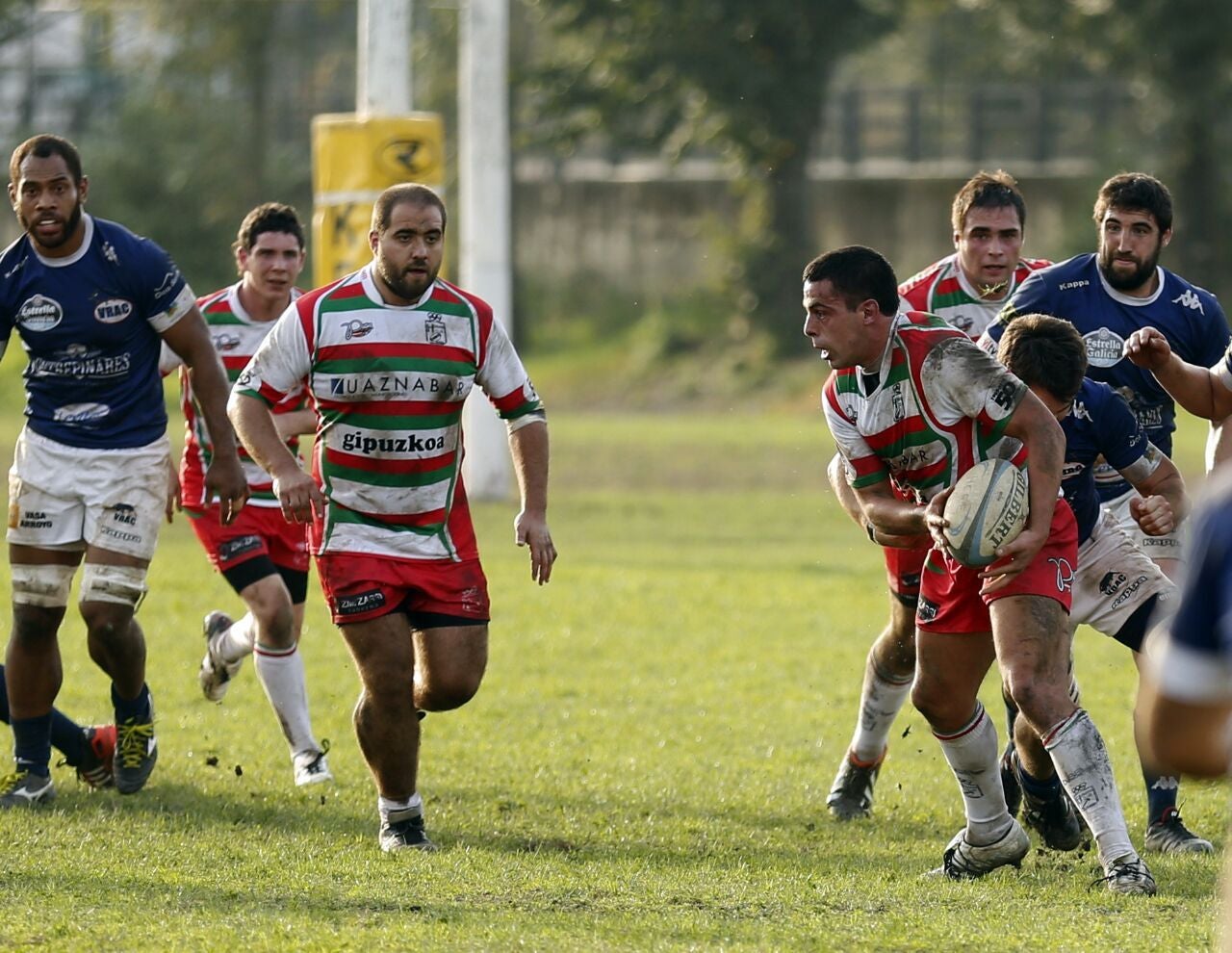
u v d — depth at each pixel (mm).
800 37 129375
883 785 28125
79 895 18953
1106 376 25406
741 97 129750
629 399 135500
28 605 24672
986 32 152375
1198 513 10562
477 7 72188
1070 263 25609
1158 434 25875
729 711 33844
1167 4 125688
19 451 24750
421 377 22062
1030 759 22875
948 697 21016
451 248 149250
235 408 22406
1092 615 22781
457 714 33188
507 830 24047
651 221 153875
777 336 137875
